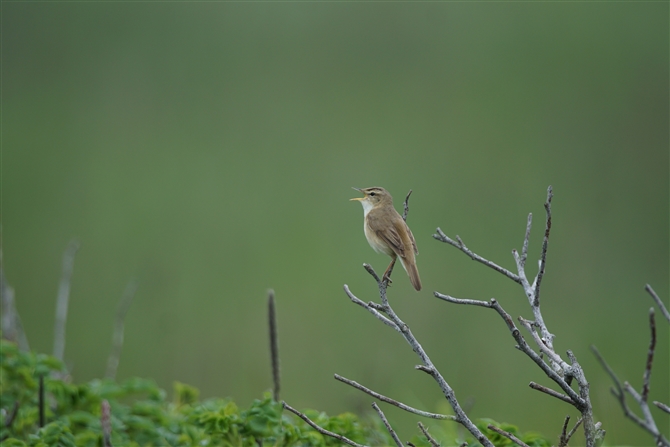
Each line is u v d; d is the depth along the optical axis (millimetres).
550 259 16172
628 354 12664
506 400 11695
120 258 16031
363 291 14727
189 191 18656
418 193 18391
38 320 14039
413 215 17375
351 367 12352
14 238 16547
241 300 14602
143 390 6777
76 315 14039
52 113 21766
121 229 17125
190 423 6008
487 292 14578
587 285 15461
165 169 19641
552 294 15078
